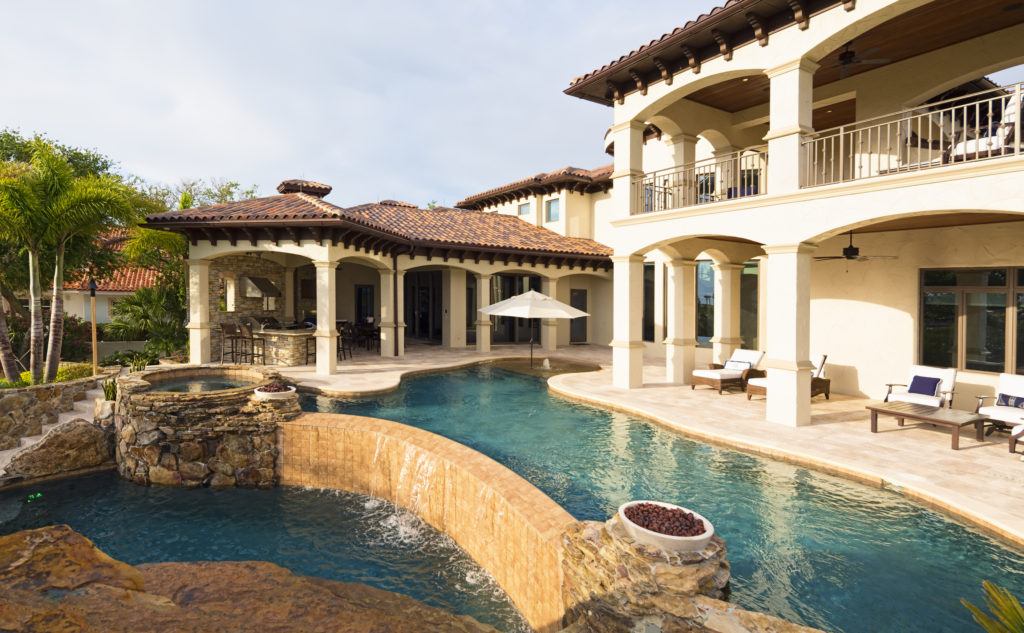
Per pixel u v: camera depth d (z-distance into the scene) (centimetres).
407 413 1392
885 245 1468
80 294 2856
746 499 837
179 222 1727
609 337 2983
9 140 2322
